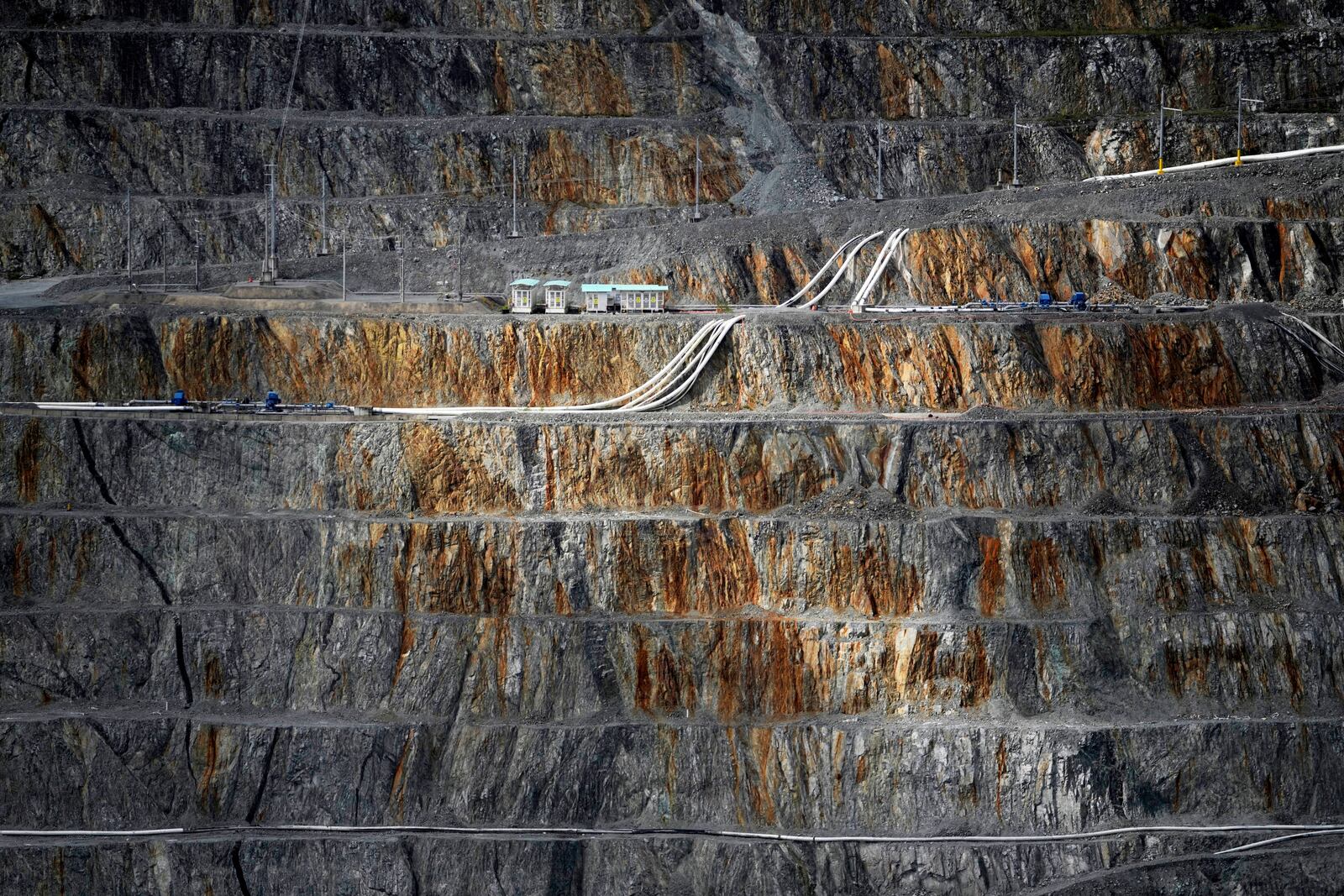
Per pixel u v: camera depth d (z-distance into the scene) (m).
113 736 180.00
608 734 179.75
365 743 179.75
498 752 180.12
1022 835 177.00
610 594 186.50
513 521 188.38
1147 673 186.12
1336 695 186.25
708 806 178.62
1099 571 190.25
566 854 175.00
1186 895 173.75
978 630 183.12
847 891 174.50
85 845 175.00
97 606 187.50
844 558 187.12
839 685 182.38
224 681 184.88
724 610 186.62
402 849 175.00
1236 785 180.62
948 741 178.88
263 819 179.00
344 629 185.12
